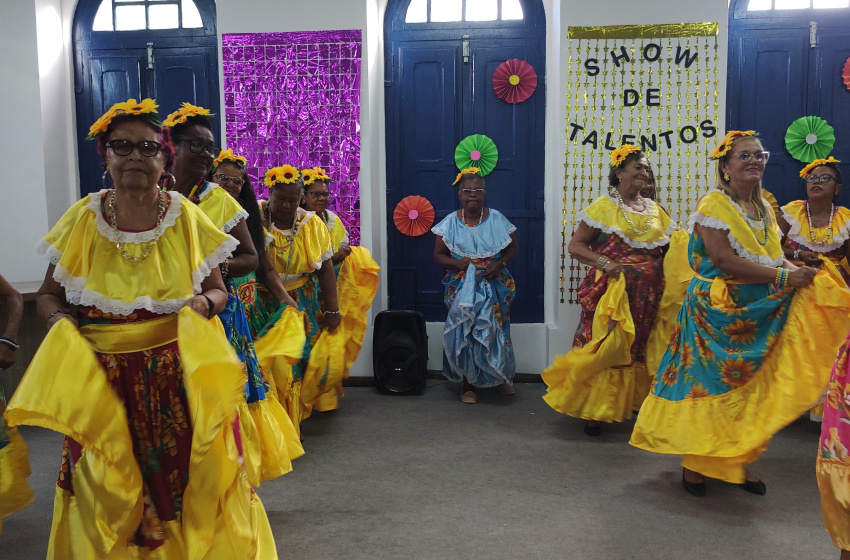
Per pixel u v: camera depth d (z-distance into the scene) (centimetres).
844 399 187
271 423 250
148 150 161
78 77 520
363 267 426
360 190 488
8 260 491
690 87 457
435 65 508
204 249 172
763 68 484
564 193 471
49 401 153
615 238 358
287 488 286
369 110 484
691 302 272
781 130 484
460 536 238
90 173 524
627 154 354
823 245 379
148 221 167
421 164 513
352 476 300
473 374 429
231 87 489
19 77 484
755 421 254
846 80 474
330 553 224
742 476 258
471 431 371
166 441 168
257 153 491
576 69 464
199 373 157
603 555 222
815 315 249
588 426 362
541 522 249
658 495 276
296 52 483
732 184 266
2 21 481
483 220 449
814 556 221
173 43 513
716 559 220
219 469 165
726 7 450
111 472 158
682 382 271
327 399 407
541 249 509
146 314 166
